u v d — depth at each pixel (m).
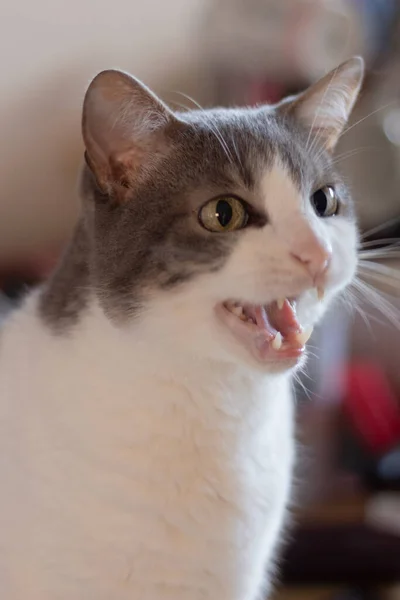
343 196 0.52
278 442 0.51
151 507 0.47
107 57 0.95
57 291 0.51
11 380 0.50
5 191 1.06
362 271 0.56
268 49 0.85
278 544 0.58
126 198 0.47
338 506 0.81
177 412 0.47
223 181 0.46
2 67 0.94
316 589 0.76
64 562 0.47
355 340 0.92
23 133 1.01
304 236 0.45
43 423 0.48
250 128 0.48
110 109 0.46
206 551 0.48
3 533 0.48
